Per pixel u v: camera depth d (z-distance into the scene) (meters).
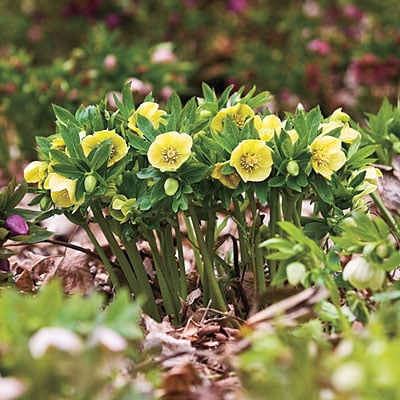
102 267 2.29
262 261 1.94
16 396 1.42
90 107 1.99
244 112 1.97
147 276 2.05
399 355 1.41
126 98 1.98
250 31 4.87
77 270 2.19
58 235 2.53
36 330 1.47
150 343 1.78
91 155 1.86
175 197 1.84
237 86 4.30
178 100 1.97
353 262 1.68
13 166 3.18
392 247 1.68
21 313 1.54
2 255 2.00
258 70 4.27
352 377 1.38
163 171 1.83
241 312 1.97
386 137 2.28
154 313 2.00
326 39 4.34
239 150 1.83
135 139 1.88
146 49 3.36
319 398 1.47
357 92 4.25
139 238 2.28
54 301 1.48
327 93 4.29
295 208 1.94
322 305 1.75
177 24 4.79
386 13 4.51
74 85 3.14
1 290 1.93
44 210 1.95
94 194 1.86
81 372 1.46
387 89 4.20
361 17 4.47
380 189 2.26
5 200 2.00
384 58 3.94
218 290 1.94
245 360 1.52
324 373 1.46
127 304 1.50
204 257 1.93
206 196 1.91
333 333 1.76
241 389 1.62
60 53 4.96
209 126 1.97
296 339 1.58
